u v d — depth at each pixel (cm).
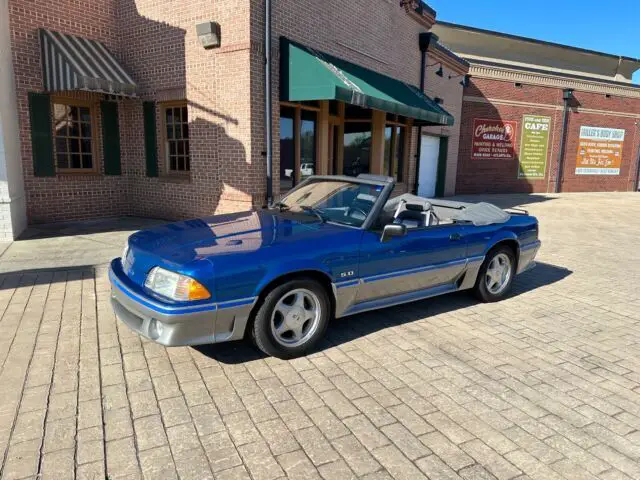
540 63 2594
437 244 480
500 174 2173
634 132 2555
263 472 258
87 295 531
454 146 1972
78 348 399
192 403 322
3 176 783
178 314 332
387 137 1469
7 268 633
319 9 1034
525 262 600
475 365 395
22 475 250
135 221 1030
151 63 1007
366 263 422
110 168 1065
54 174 970
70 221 1009
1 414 304
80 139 1031
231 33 877
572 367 398
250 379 357
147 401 323
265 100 908
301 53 903
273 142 944
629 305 575
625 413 329
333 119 1239
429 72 1653
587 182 2472
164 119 1040
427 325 484
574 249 925
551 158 2308
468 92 2011
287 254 375
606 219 1393
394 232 420
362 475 257
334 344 428
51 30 934
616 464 274
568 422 315
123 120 1074
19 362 373
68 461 262
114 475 252
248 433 291
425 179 1875
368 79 1079
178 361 382
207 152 954
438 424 308
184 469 258
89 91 988
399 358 403
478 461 272
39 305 498
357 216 443
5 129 796
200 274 337
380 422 307
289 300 393
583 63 2736
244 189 914
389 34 1340
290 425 301
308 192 514
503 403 336
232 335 360
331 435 292
